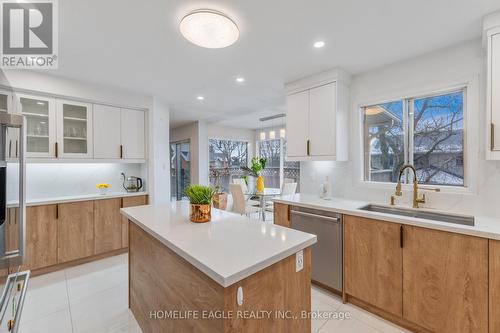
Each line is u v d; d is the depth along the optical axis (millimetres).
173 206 2262
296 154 3055
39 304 2227
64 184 3352
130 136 3635
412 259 1823
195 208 1695
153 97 3793
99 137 3340
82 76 2904
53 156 2969
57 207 2914
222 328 996
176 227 1580
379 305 2004
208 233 1459
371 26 1876
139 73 2824
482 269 1534
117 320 2006
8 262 1432
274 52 2301
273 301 1185
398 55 2363
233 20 1777
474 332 1562
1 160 1405
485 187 2002
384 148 2709
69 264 3035
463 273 1604
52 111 2967
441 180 2322
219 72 2797
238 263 1053
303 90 2969
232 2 1586
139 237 1887
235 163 7496
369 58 2428
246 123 6566
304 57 2412
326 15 1736
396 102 2609
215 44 1951
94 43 2111
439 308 1701
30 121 2852
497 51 1698
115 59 2441
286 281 1256
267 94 3662
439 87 2242
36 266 2750
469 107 2096
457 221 2043
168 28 1889
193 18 1693
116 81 3088
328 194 2854
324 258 2383
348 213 2195
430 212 2188
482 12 1703
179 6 1625
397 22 1822
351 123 2855
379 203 2547
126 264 3113
